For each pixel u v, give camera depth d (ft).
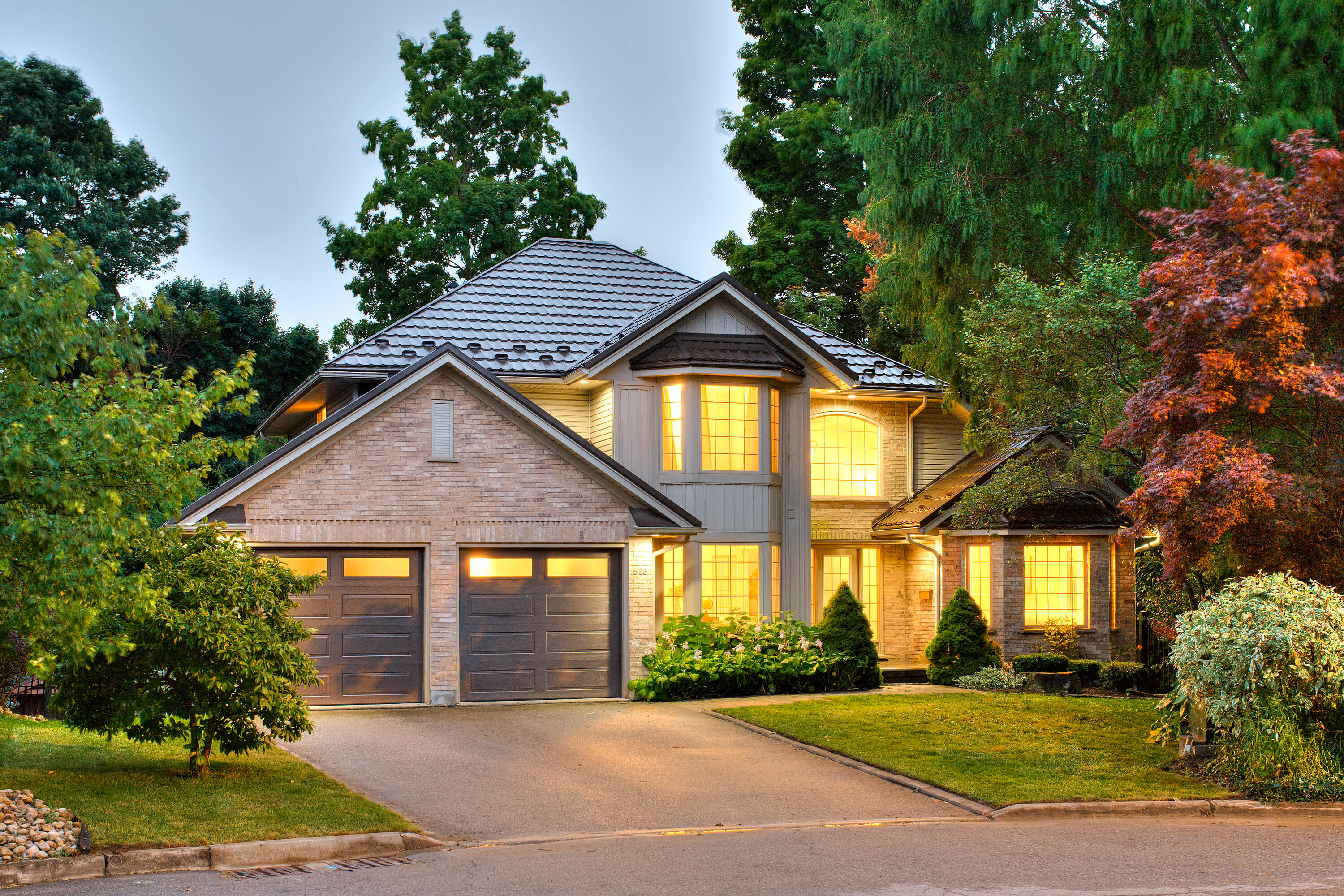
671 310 72.28
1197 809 38.99
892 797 40.63
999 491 67.92
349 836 32.53
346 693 59.57
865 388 79.46
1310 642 41.16
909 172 71.61
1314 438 46.57
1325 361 44.83
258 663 38.55
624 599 63.46
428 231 131.44
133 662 38.24
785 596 75.20
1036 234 73.00
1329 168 44.29
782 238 125.70
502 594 62.18
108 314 103.30
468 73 139.85
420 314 78.13
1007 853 32.12
